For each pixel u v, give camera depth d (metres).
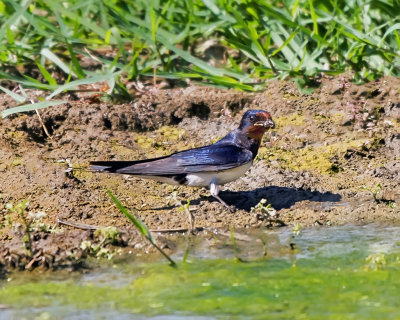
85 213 11.78
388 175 13.30
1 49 16.06
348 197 12.66
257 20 16.31
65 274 9.75
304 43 15.82
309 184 13.02
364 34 15.45
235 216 11.93
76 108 14.51
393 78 15.46
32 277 9.67
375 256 10.12
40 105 14.00
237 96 15.16
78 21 16.47
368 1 16.47
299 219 11.95
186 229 11.45
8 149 13.38
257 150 12.89
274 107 15.00
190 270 9.81
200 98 15.05
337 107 14.86
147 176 12.30
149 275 9.66
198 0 17.20
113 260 10.23
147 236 9.96
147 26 16.59
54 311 8.59
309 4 16.61
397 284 9.20
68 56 16.69
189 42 17.45
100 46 17.08
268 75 15.79
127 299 8.91
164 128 14.68
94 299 8.93
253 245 10.83
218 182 12.47
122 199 12.41
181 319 8.34
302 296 8.89
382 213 12.08
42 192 12.24
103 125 14.38
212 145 12.66
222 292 9.06
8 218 10.85
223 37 17.28
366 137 14.22
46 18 17.14
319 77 15.54
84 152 13.66
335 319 8.23
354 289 9.07
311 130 14.49
